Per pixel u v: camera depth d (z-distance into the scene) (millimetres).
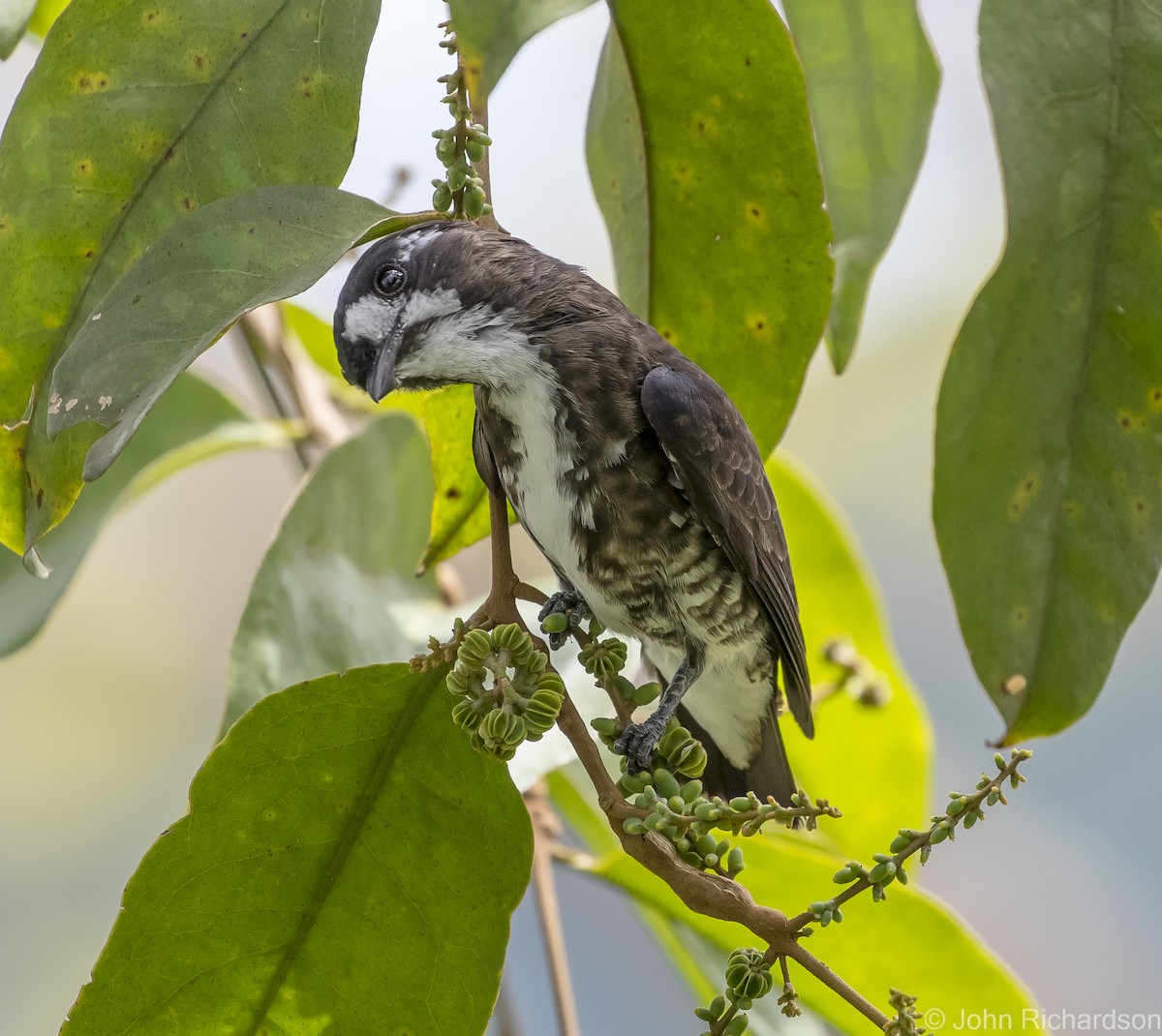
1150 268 5781
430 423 6613
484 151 4836
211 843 5184
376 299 6645
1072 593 5953
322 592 6715
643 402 6492
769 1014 6945
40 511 5285
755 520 6887
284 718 5141
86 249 5320
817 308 6219
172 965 5211
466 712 4805
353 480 6938
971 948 6664
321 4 5289
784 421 6434
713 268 6262
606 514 6633
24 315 5305
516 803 5234
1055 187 5785
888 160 7199
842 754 8789
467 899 5293
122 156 5293
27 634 7016
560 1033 6457
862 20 7141
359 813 5277
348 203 4762
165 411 7699
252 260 4637
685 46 5840
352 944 5297
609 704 7004
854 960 6758
